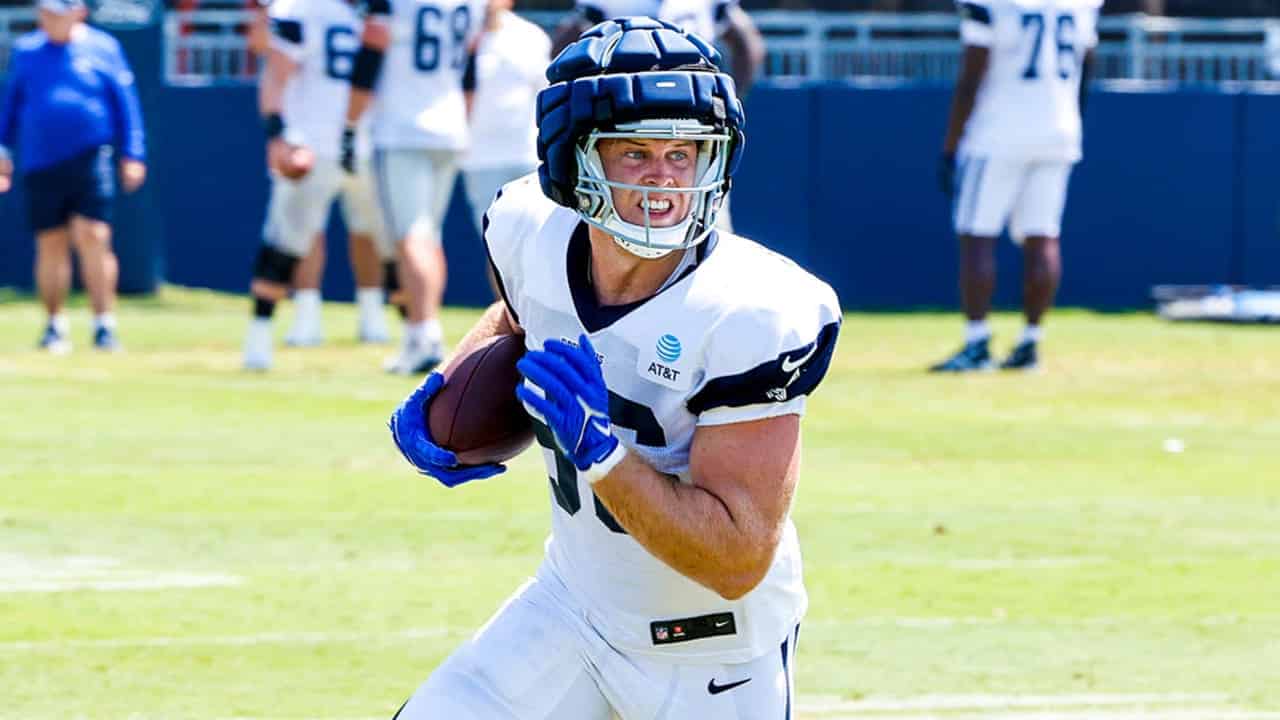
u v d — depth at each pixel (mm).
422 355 35156
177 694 14859
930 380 36375
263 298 36000
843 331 47781
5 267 53469
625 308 9688
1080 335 47094
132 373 35281
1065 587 19125
